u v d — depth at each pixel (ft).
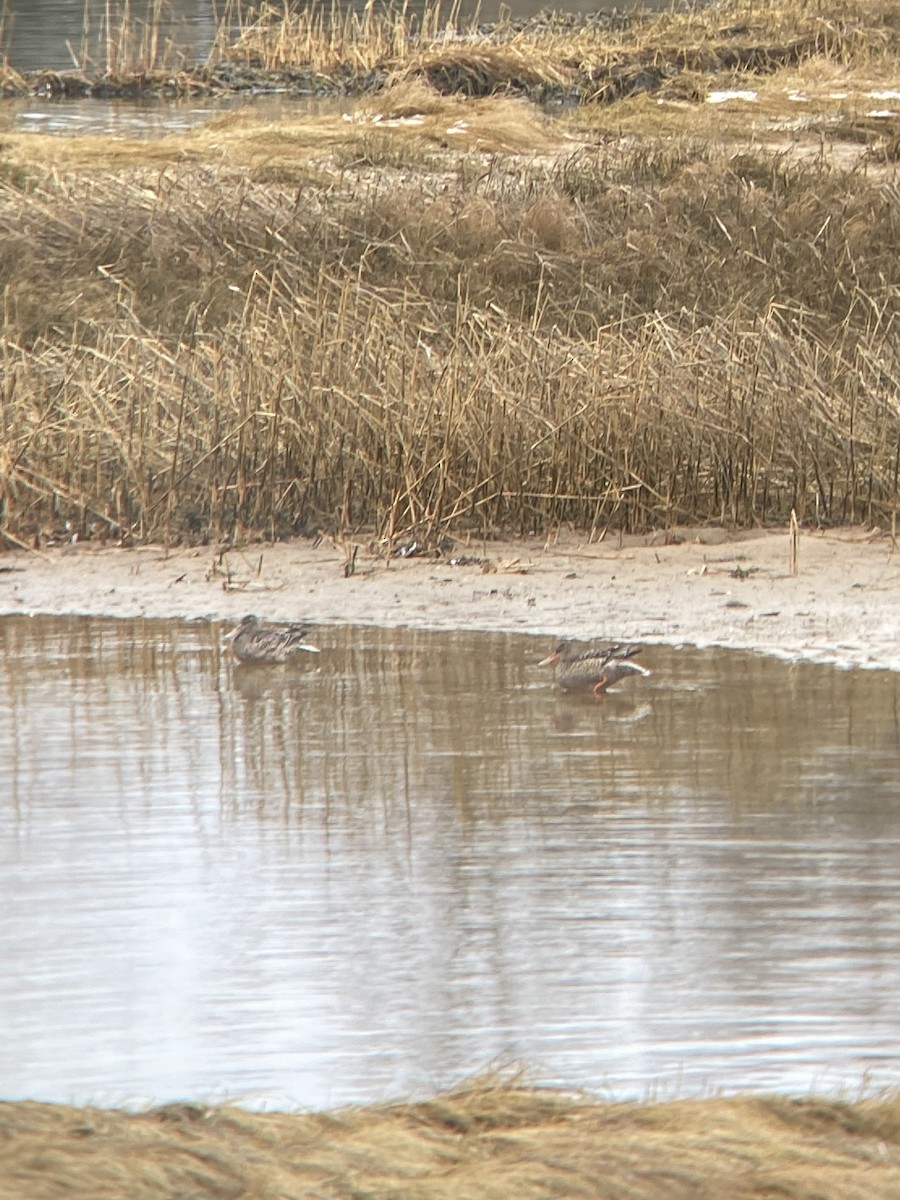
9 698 88.38
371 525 116.26
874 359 120.16
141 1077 50.11
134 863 67.31
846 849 67.36
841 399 118.11
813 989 55.16
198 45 319.88
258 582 107.96
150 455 117.29
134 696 88.63
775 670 90.68
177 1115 40.65
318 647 96.58
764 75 264.72
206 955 58.49
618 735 81.41
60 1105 41.22
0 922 61.72
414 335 129.39
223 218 161.58
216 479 116.57
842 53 270.46
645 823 70.59
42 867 66.90
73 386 122.31
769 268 153.89
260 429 117.50
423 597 104.63
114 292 147.95
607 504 115.03
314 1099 48.44
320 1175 37.37
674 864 66.23
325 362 119.44
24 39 330.34
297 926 60.95
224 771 77.66
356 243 159.43
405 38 294.46
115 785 76.13
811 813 71.26
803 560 108.17
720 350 122.62
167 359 121.60
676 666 91.86
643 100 237.45
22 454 117.39
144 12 365.81
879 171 194.59
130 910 62.69
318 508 116.78
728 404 115.85
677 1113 41.39
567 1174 37.60
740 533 113.91
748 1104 41.93
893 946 58.39
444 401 116.78
